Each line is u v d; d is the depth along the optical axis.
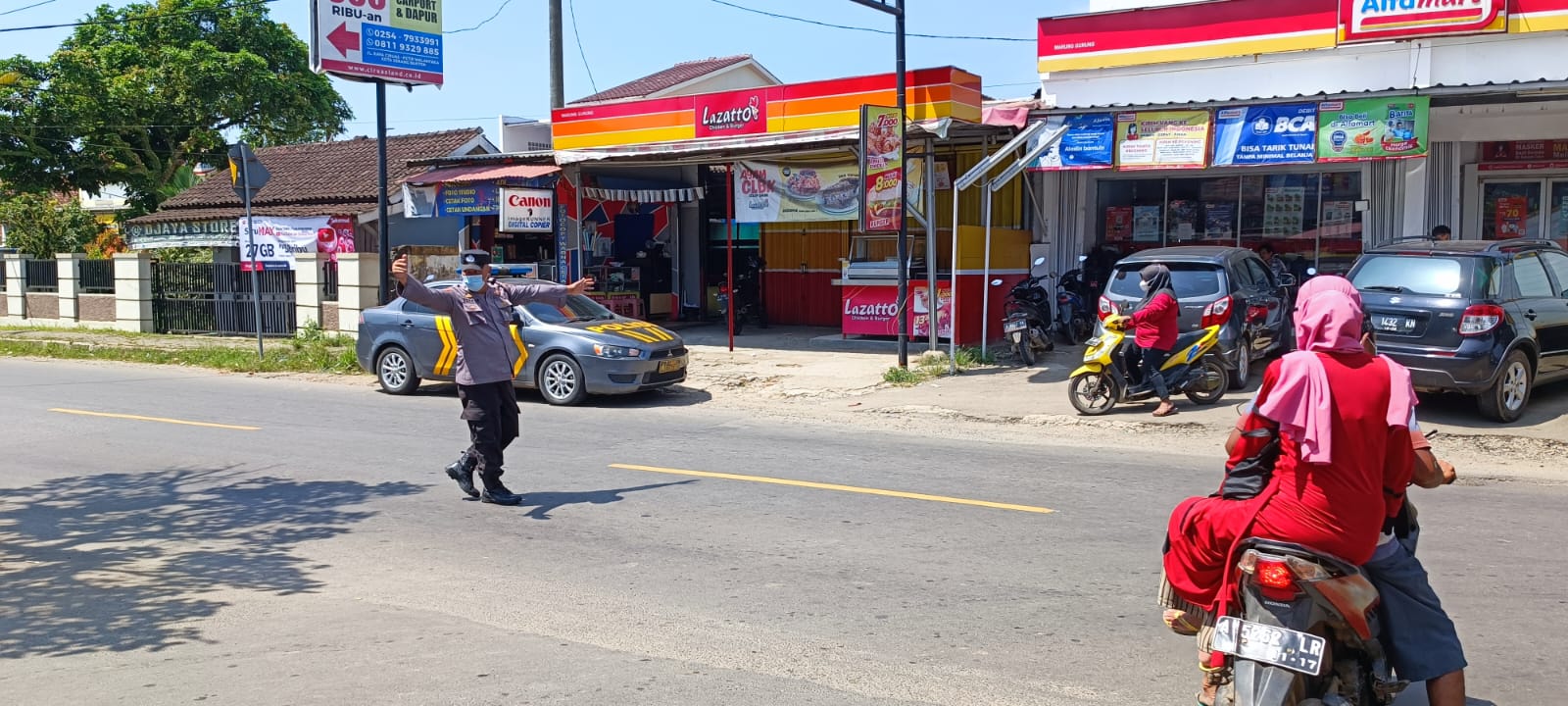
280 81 34.31
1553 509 7.71
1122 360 11.71
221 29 34.94
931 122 15.09
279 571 6.67
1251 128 14.04
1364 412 3.53
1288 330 14.75
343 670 5.01
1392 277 10.91
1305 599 3.60
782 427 11.74
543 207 18.62
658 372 13.37
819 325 21.55
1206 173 17.17
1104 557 6.63
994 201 18.28
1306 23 14.95
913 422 11.97
